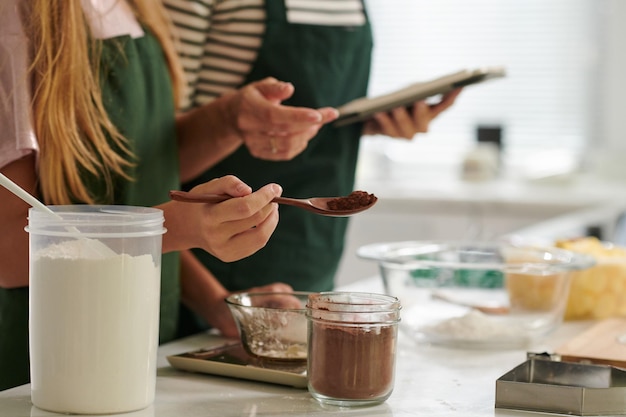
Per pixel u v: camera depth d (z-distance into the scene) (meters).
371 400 1.18
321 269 2.15
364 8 2.18
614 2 5.02
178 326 1.91
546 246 1.99
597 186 4.61
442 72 5.30
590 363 1.32
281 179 2.07
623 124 5.07
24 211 1.35
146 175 1.61
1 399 1.19
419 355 1.50
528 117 5.19
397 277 1.60
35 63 1.33
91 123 1.45
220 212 1.18
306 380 1.26
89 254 1.11
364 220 4.29
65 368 1.12
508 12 5.16
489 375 1.37
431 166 5.27
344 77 2.13
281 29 2.03
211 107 1.78
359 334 1.17
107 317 1.11
